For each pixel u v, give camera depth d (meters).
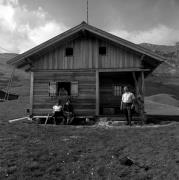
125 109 17.81
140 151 10.76
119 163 9.45
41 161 9.51
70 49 20.42
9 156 9.84
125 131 14.95
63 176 8.41
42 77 20.14
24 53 19.58
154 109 36.66
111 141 12.50
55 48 20.23
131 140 12.55
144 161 9.66
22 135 13.48
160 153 10.37
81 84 19.89
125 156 10.21
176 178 8.16
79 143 12.04
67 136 13.65
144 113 19.48
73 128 16.19
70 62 20.05
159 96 59.31
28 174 8.37
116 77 23.28
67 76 20.00
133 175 8.53
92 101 19.73
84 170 8.89
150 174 8.57
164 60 18.91
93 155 10.34
